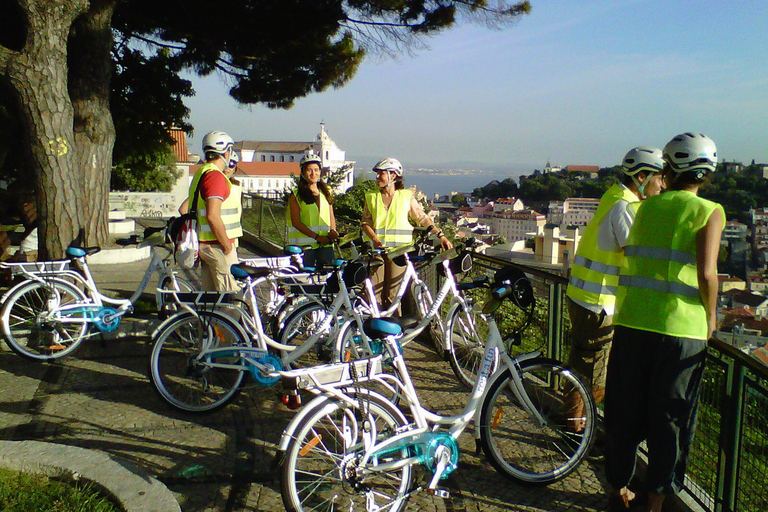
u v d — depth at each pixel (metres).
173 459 3.67
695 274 2.94
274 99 14.55
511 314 5.29
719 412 3.15
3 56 6.48
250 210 15.30
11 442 3.30
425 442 3.12
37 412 4.25
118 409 4.35
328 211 6.28
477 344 5.13
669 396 2.91
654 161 3.56
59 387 4.72
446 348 5.07
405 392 3.21
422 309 5.54
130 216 28.28
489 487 3.52
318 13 11.62
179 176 35.88
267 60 13.38
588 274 3.82
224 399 4.36
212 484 3.41
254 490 3.36
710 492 3.21
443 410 4.51
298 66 13.41
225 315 4.34
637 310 3.04
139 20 12.76
